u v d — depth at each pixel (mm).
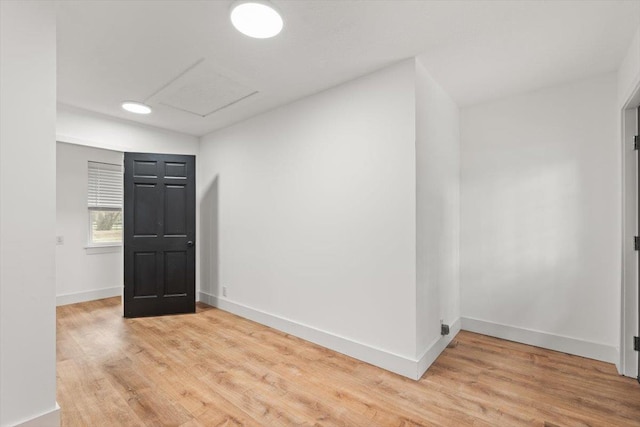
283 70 2410
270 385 2062
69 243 4129
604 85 2447
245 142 3578
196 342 2783
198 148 4297
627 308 2188
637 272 2168
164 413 1764
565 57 2199
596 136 2480
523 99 2824
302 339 2861
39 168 1497
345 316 2566
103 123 3451
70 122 3215
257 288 3393
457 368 2301
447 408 1810
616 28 1854
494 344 2752
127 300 3502
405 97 2236
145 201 3613
